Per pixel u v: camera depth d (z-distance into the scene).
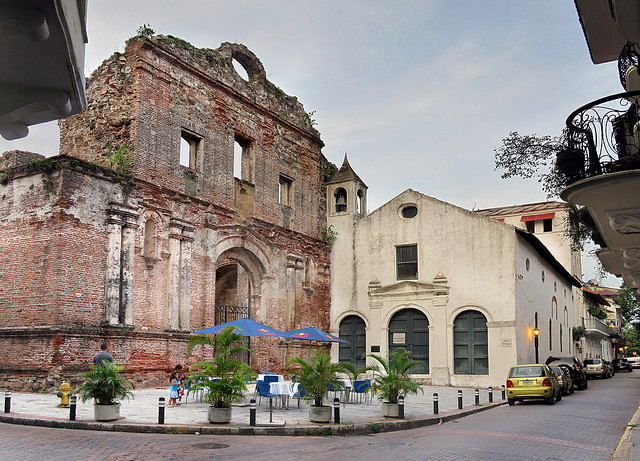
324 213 36.31
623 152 8.63
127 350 22.58
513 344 30.08
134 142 24.17
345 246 35.53
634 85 10.25
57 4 3.49
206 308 26.39
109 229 22.67
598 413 19.17
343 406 19.92
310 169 35.09
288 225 32.78
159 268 24.69
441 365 31.52
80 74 4.36
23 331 20.89
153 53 25.36
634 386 35.00
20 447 10.81
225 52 29.83
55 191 21.38
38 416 14.55
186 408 17.23
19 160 25.67
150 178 24.61
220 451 11.16
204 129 27.64
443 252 32.66
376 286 34.03
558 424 16.11
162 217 24.97
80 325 21.19
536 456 11.09
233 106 29.50
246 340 29.89
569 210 14.09
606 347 75.25
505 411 20.19
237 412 17.02
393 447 12.16
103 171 22.56
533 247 35.22
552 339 39.62
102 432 13.27
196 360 25.45
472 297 31.44
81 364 20.88
